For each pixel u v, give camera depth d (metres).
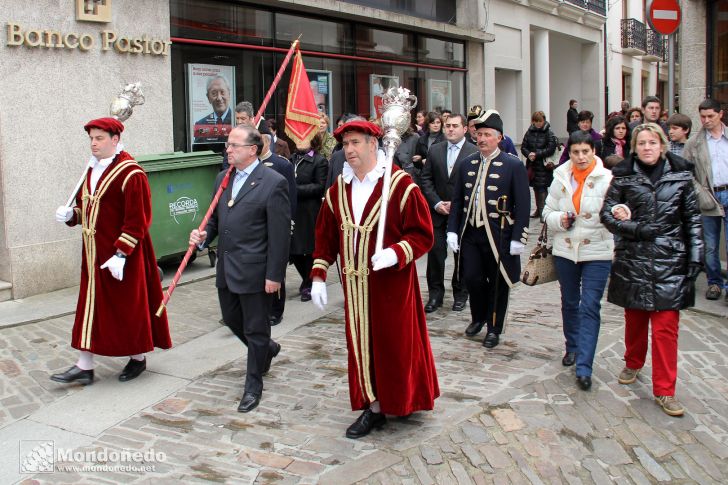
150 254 5.41
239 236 4.84
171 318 7.00
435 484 3.92
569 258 5.27
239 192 4.87
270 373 5.50
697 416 4.76
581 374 5.10
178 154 8.77
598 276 5.13
